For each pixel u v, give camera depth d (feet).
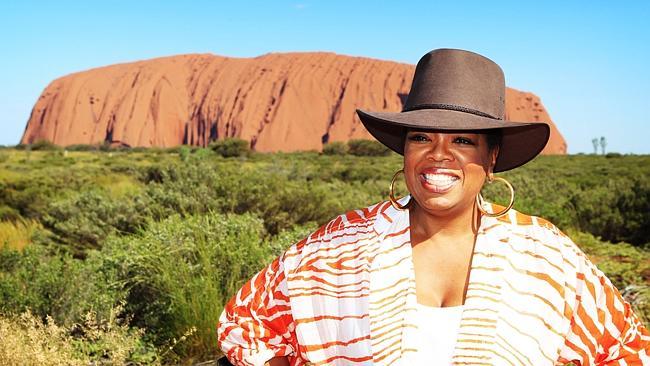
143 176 58.85
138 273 17.39
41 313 16.31
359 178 99.96
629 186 39.11
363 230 5.59
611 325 5.26
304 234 20.61
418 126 4.95
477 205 5.44
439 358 5.01
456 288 5.26
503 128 5.34
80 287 16.65
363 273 5.37
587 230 37.52
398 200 5.75
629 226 35.86
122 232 27.91
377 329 5.15
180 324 15.94
